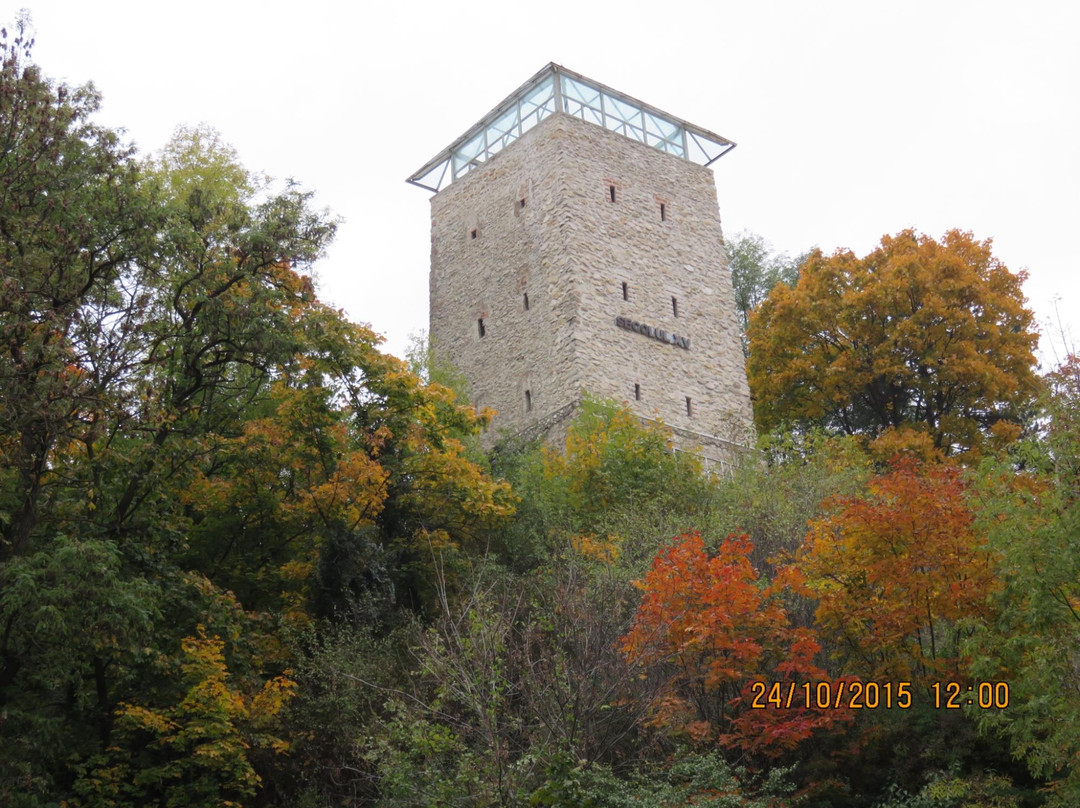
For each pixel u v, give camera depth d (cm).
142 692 1873
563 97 3834
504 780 1548
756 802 1588
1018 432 3509
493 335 3753
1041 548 1588
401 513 2505
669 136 4072
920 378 3762
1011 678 1719
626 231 3734
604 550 2319
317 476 2442
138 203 2014
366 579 2266
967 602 1766
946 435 3709
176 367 2233
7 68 1931
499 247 3828
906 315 3800
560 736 1639
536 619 1919
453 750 1711
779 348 3962
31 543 1911
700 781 1617
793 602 1989
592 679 1705
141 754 1800
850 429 4103
